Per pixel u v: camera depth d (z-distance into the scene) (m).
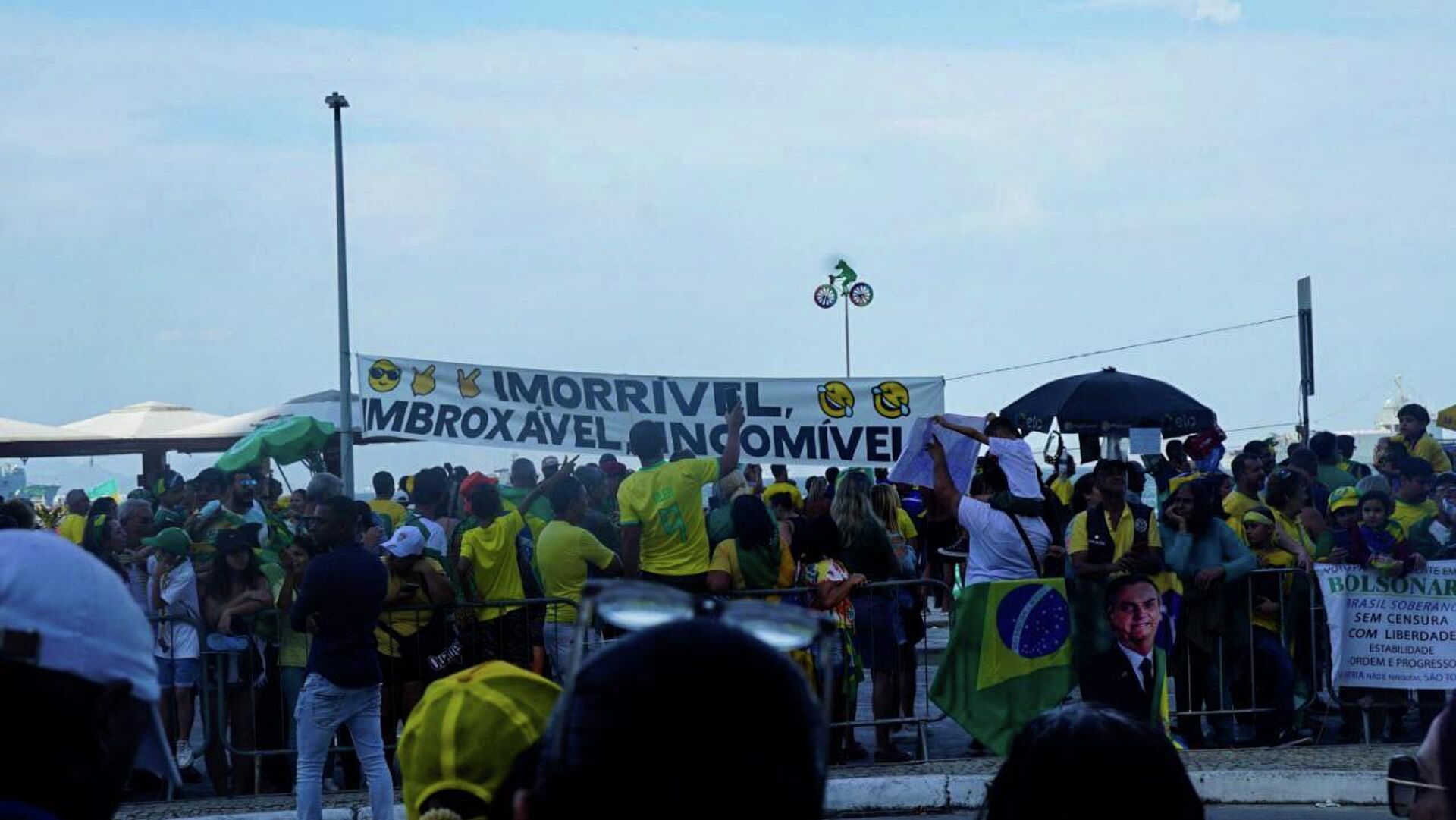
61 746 1.49
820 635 1.62
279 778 9.42
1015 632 9.08
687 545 9.45
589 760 1.33
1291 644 9.70
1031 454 9.40
